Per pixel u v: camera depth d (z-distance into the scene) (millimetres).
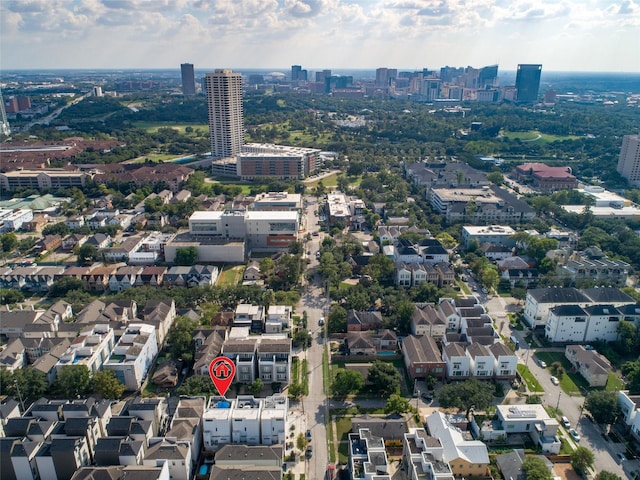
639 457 180375
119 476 156750
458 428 185500
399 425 185375
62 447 165250
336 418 199500
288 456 180125
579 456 170875
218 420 179250
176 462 164500
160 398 198500
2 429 180875
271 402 192625
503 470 169125
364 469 157000
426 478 154875
